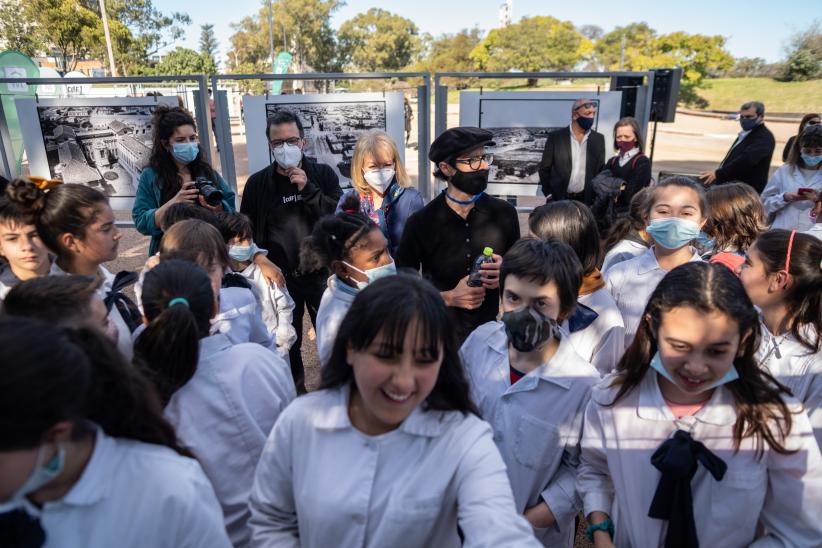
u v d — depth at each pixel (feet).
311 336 17.94
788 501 5.09
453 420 4.54
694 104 131.13
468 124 22.20
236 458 5.76
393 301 4.13
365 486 4.39
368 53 239.91
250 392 5.96
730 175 22.36
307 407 4.71
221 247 7.86
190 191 11.53
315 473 4.51
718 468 4.98
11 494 3.14
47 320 4.87
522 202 37.81
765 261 6.79
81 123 21.48
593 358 7.72
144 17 164.04
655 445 5.44
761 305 7.00
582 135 20.30
